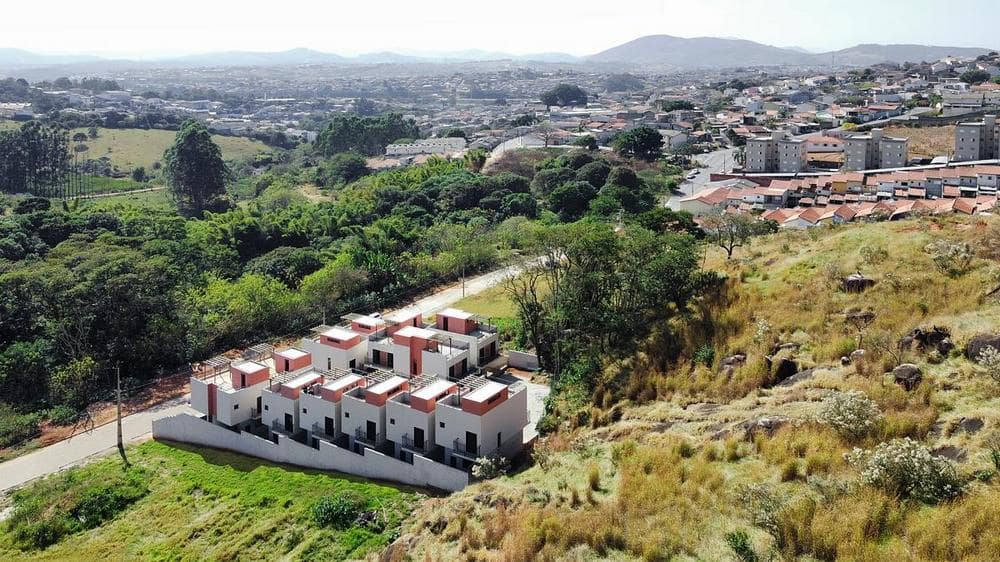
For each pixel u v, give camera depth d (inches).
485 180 5629.9
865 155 5999.0
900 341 1542.8
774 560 1015.0
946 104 7687.0
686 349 1932.8
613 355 2142.0
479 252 3973.9
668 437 1510.8
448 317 2549.2
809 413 1373.0
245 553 1669.5
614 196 5231.3
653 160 7116.1
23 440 2333.9
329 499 1781.5
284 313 3223.4
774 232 3117.6
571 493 1395.2
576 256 2497.5
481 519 1460.4
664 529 1155.9
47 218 4229.8
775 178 5999.0
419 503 1749.5
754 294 2108.8
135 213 4709.6
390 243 4114.2
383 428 2010.3
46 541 1824.6
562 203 5354.3
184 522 1839.3
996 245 1920.5
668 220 3902.6
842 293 1924.2
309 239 4788.4
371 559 1497.3
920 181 5036.9
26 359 2635.3
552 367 2498.8
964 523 966.4
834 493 1107.9
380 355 2511.1
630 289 2354.8
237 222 4640.8
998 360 1272.1
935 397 1300.4
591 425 1797.5
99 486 2004.2
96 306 2819.9
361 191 5718.5
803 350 1707.7
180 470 2098.9
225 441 2234.3
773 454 1275.8
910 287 1804.9
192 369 2847.0
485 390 1918.1
